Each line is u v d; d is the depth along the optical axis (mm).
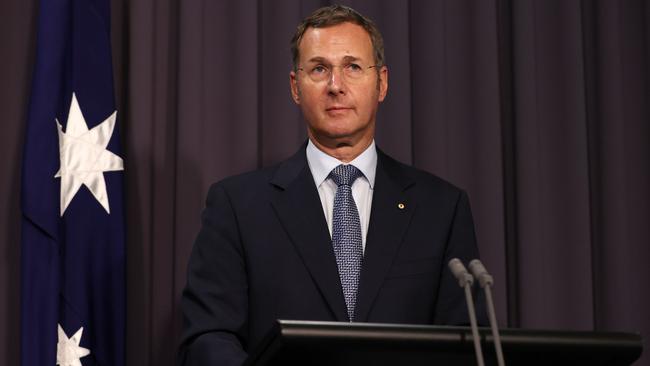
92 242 3729
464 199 3404
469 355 2145
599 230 4348
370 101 3367
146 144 3990
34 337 3564
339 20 3398
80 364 3613
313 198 3271
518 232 4227
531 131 4285
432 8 4312
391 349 2070
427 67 4273
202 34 4102
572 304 4219
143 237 3957
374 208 3264
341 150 3387
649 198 4387
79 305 3654
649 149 4422
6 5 4027
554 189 4320
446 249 3256
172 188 4039
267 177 3373
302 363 2105
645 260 4336
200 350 2818
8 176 3910
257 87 4117
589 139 4441
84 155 3770
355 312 3045
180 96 4035
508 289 4250
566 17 4434
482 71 4328
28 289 3596
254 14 4148
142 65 4016
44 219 3607
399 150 4148
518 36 4371
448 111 4289
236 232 3209
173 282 3963
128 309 3916
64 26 3789
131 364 3885
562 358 2230
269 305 3080
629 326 4242
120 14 4133
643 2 4535
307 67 3373
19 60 3994
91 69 3848
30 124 3682
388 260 3145
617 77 4398
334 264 3121
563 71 4406
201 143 4027
